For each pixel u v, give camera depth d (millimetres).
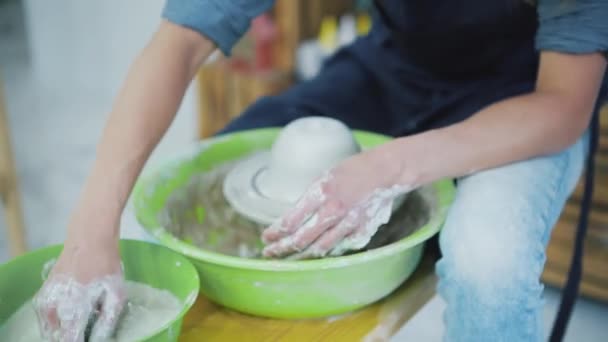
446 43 1141
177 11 897
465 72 1164
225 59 2283
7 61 3686
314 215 783
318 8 2170
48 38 3174
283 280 794
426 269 983
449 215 856
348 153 946
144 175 1001
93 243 735
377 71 1275
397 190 816
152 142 842
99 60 3018
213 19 899
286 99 1278
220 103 2289
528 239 800
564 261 1688
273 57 2227
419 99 1207
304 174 925
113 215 768
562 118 875
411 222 995
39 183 2396
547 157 929
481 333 784
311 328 865
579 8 849
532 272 786
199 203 1062
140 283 829
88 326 712
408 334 1587
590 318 1666
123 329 740
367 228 807
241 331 855
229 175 1015
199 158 1081
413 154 830
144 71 866
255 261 773
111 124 834
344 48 1381
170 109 868
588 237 1646
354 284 822
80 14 2947
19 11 4570
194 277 767
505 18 1073
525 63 1117
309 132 939
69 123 2910
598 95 982
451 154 846
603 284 1657
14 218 1651
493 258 781
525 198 845
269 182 968
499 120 876
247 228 1036
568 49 864
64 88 3242
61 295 696
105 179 787
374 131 1271
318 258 810
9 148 1583
